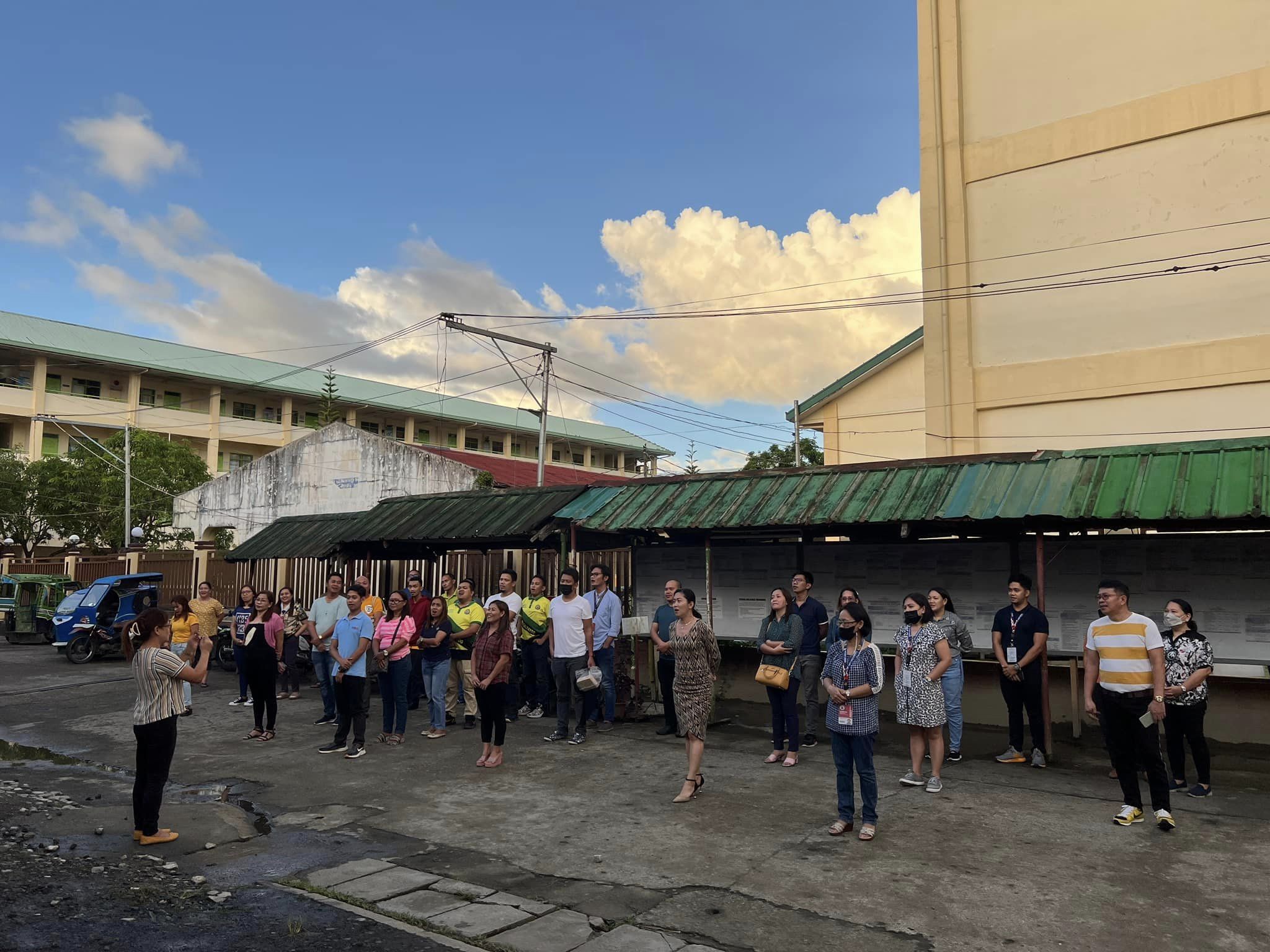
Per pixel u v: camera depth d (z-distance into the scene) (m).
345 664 9.47
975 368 15.26
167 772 6.64
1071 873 5.71
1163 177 13.75
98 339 50.03
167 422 50.75
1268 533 8.85
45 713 12.86
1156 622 9.13
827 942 4.75
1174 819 6.88
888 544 10.80
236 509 29.56
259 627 10.61
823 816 7.07
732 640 11.77
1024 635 8.76
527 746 9.93
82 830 6.89
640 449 71.44
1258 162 13.01
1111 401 13.93
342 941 4.77
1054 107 14.92
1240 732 9.11
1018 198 15.10
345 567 18.78
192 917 5.10
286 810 7.54
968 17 16.02
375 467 25.70
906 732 10.34
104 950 4.60
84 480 37.88
